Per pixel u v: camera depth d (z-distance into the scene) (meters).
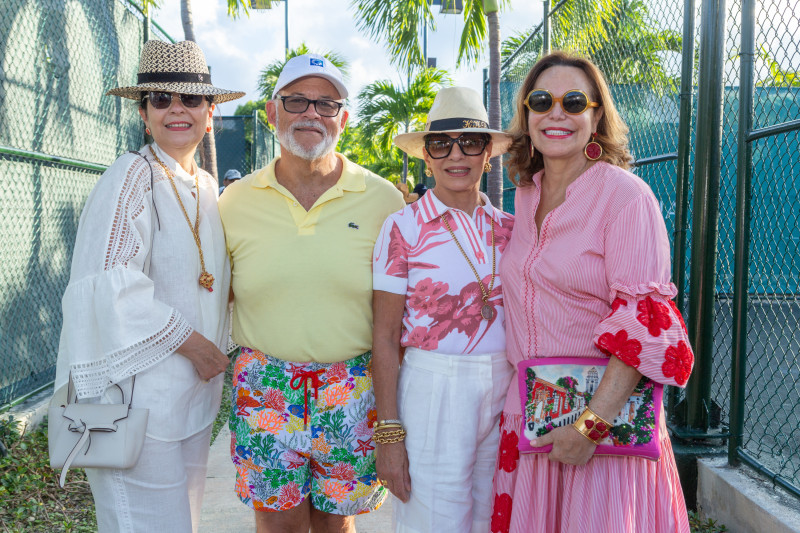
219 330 2.39
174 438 2.18
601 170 1.95
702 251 3.28
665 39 3.75
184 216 2.25
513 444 2.06
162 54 2.29
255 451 2.35
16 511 3.21
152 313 2.09
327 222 2.36
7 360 4.39
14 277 4.50
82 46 5.51
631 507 1.86
